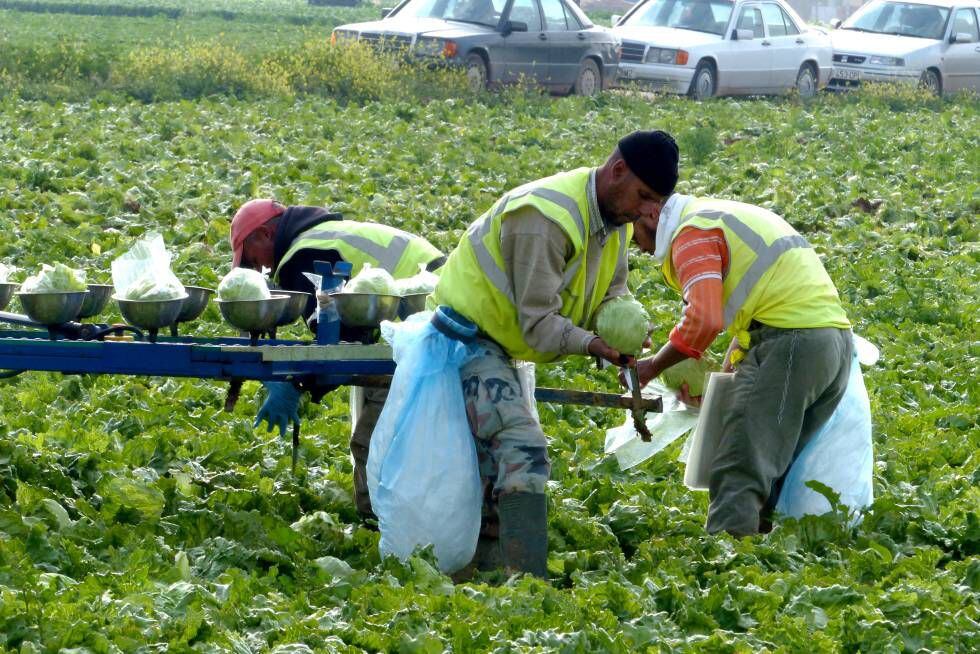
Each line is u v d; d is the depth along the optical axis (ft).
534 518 29.94
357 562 32.45
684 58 145.89
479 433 30.53
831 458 34.94
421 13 142.00
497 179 90.17
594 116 127.34
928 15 173.78
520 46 137.18
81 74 128.57
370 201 80.28
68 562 28.89
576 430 46.24
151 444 37.40
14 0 312.29
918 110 153.89
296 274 35.94
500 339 30.58
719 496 34.12
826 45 163.94
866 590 31.01
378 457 30.40
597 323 30.83
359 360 31.86
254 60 136.77
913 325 62.49
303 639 26.02
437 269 36.78
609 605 29.17
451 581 29.53
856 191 91.81
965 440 45.96
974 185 97.45
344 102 129.59
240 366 31.30
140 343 31.27
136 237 69.31
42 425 40.24
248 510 34.86
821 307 33.04
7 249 62.85
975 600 31.24
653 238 33.65
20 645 24.39
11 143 91.56
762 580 30.66
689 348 31.81
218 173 86.63
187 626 25.52
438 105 123.85
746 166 101.35
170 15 320.50
